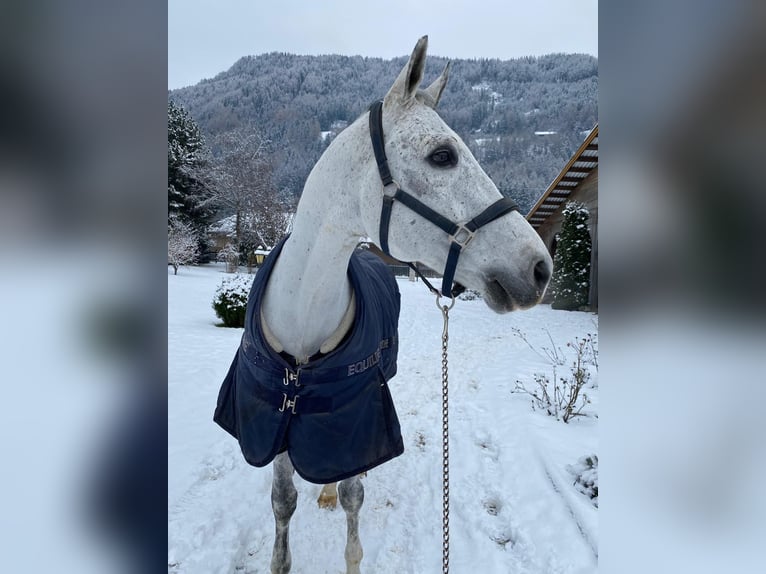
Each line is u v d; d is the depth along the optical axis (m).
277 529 1.98
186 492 2.76
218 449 3.33
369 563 2.27
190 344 6.63
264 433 1.66
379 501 2.81
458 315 11.43
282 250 1.76
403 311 11.91
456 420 4.07
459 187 1.36
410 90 1.41
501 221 1.35
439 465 3.24
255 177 26.70
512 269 1.32
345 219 1.52
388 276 2.79
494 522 2.60
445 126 1.42
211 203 26.94
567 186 13.09
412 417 4.14
